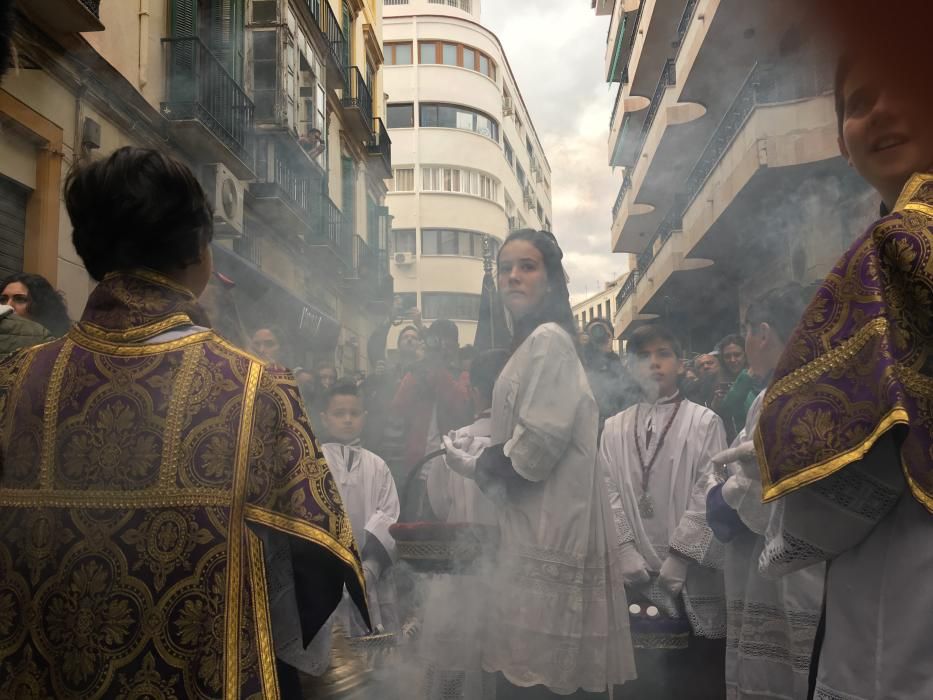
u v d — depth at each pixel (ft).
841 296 3.90
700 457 10.52
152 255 4.68
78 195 4.67
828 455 3.72
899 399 3.53
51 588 4.19
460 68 102.37
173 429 4.28
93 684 4.04
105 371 4.42
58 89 23.22
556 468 7.43
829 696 3.96
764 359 9.04
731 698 8.99
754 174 31.17
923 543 3.67
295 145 42.60
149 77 28.68
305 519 4.28
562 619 7.16
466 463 7.65
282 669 4.79
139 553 4.15
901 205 3.76
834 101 3.83
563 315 8.01
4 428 4.45
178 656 4.04
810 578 8.13
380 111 73.87
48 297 11.66
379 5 74.23
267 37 39.91
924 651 3.58
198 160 31.42
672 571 9.59
